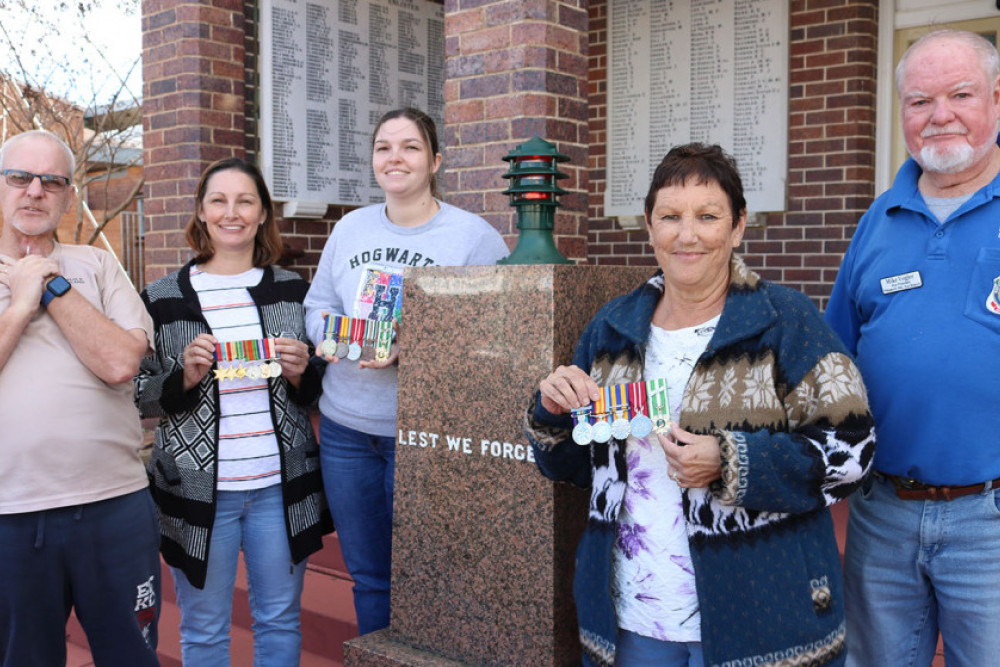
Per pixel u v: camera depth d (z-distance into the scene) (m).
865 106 5.62
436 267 2.59
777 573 1.86
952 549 2.11
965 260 2.08
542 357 2.39
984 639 2.10
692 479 1.82
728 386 1.89
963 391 2.05
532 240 2.61
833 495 1.84
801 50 5.80
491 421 2.50
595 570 2.04
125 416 2.54
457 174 4.11
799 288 5.91
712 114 6.16
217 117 5.33
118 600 2.52
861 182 5.66
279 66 5.77
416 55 6.54
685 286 1.97
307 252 6.10
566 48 3.93
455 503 2.58
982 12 5.27
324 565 4.33
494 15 3.93
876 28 5.62
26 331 2.40
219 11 5.30
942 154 2.07
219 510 2.85
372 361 2.74
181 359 2.88
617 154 6.62
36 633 2.44
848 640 2.36
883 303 2.20
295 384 2.96
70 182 2.52
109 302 2.58
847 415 1.83
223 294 2.94
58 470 2.39
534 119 3.85
